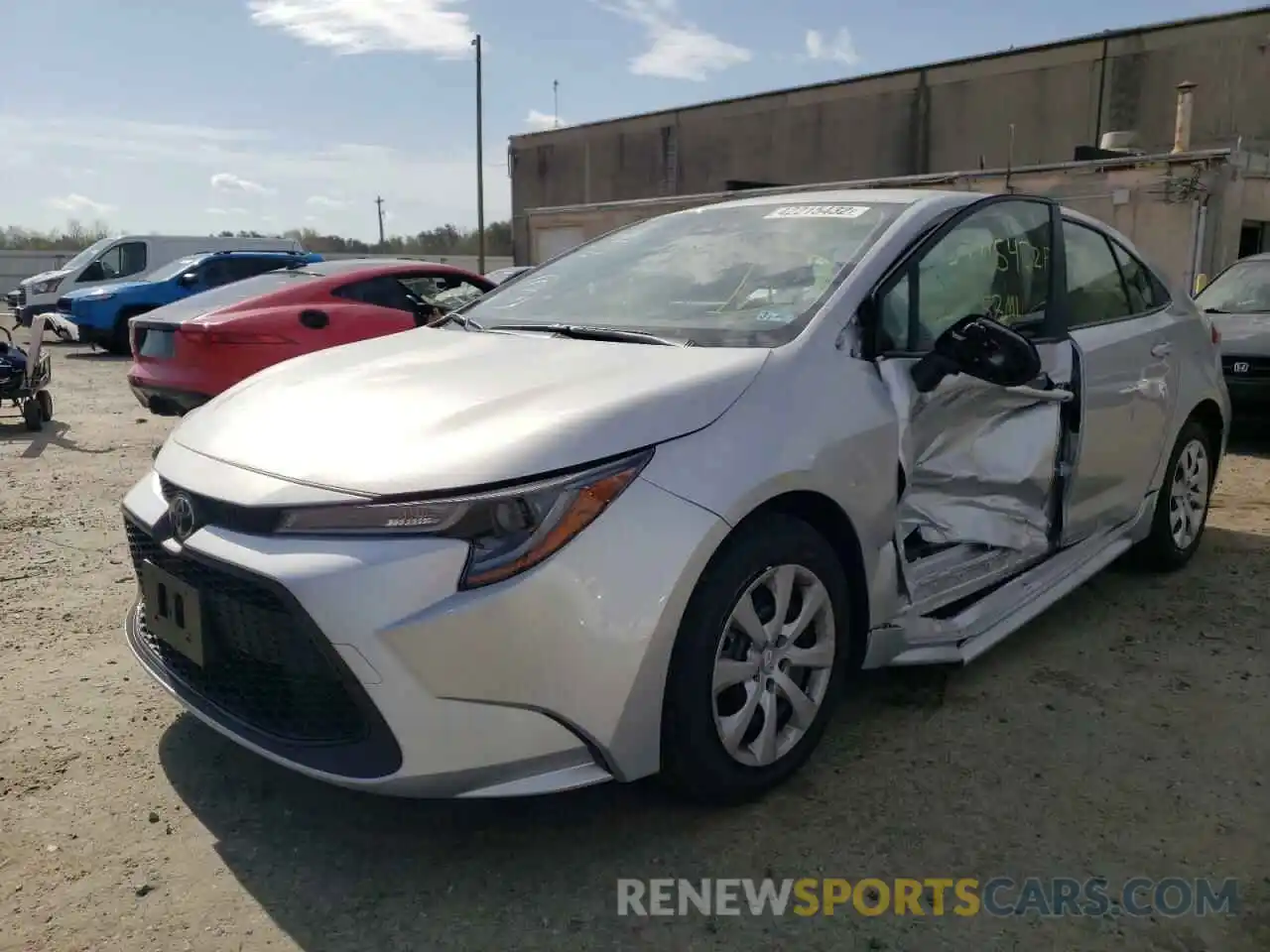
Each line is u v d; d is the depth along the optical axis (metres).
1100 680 3.53
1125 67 24.16
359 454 2.41
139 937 2.26
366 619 2.20
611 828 2.66
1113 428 3.89
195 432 2.84
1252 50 22.27
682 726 2.48
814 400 2.74
